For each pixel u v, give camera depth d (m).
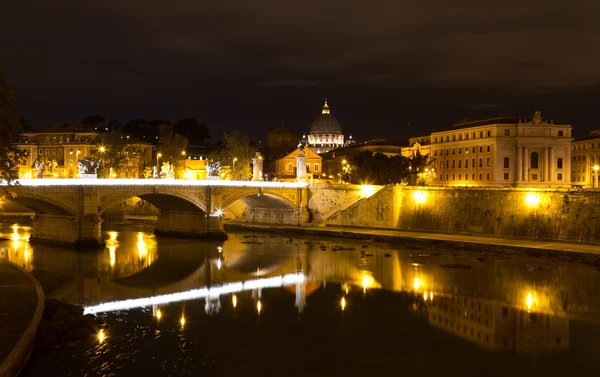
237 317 63.19
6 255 101.06
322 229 141.00
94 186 110.81
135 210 198.12
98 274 87.38
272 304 69.44
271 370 47.53
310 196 154.75
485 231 125.06
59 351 49.69
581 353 52.41
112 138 182.12
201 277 86.69
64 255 103.00
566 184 192.00
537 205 117.44
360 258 104.56
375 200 144.62
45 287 77.31
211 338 55.31
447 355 51.69
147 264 97.12
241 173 195.12
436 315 64.69
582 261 97.62
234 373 46.69
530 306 69.00
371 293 75.62
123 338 54.34
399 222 141.38
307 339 55.66
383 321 62.09
